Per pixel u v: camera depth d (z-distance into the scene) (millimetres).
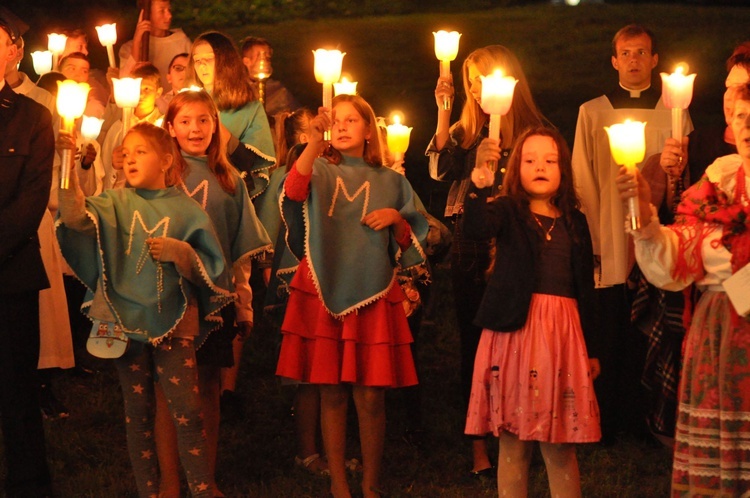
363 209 7766
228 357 7809
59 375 10414
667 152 6625
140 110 10062
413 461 8781
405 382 7812
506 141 8477
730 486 5883
